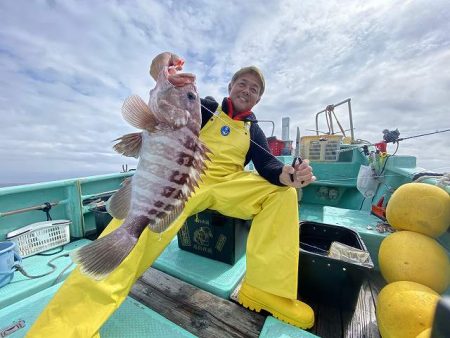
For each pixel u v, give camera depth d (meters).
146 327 1.39
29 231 2.30
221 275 1.93
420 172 2.25
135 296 1.74
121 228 1.25
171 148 1.28
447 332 0.60
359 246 1.81
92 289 1.25
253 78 2.01
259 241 1.64
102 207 2.91
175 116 1.29
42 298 1.61
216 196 1.79
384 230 2.31
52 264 2.14
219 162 1.99
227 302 1.68
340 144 4.41
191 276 1.91
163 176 1.28
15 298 1.72
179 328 1.39
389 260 1.59
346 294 1.61
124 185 1.32
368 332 1.50
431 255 1.47
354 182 4.16
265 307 1.55
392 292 1.34
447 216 1.61
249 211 1.73
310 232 2.21
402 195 1.75
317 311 1.66
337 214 2.93
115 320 1.43
